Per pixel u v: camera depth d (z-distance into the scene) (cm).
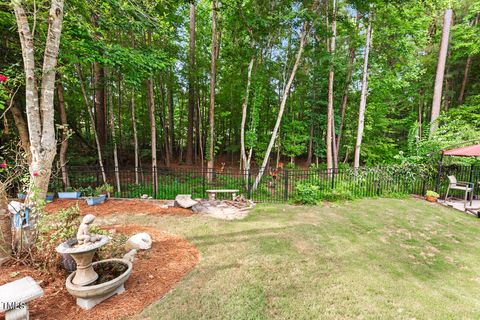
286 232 478
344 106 1301
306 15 816
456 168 904
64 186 758
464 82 1302
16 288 206
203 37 1404
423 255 419
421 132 1282
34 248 326
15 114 617
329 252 400
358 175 868
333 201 761
